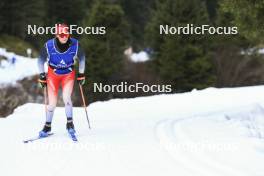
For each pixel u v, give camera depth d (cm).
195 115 2455
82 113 2559
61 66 1588
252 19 2450
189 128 1847
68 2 11950
